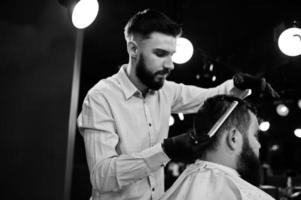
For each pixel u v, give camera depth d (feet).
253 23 14.28
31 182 8.04
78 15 6.57
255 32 14.97
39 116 8.25
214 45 16.17
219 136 3.94
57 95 8.35
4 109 8.19
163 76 4.54
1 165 8.05
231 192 3.70
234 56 16.76
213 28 14.79
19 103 8.23
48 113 8.27
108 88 4.77
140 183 4.70
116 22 13.98
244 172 3.92
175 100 5.54
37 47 8.45
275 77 19.40
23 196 7.98
